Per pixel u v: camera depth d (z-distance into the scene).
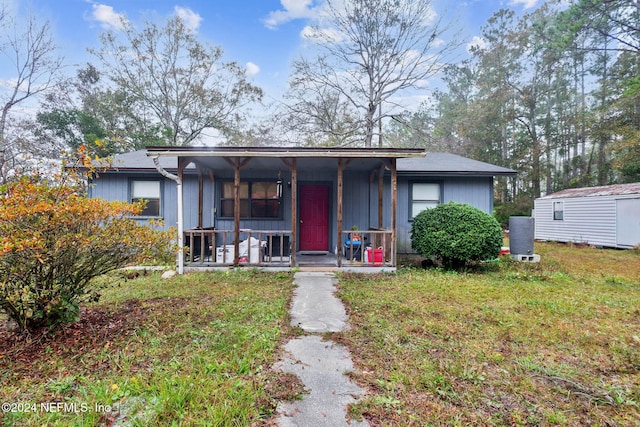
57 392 2.34
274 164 7.92
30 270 3.10
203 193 8.98
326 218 9.23
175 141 20.34
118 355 2.89
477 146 22.95
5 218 2.85
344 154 6.36
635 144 15.53
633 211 11.59
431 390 2.38
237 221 6.79
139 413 2.08
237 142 21.08
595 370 2.75
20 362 2.80
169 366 2.68
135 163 9.12
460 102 27.20
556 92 21.83
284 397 2.27
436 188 9.23
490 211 9.20
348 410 2.13
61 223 3.15
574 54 18.34
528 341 3.30
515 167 22.80
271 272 6.61
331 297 4.87
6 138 13.34
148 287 5.38
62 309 3.37
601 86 19.56
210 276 6.24
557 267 7.86
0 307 3.10
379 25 15.93
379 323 3.76
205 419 2.00
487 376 2.59
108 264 3.70
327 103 17.38
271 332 3.40
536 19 20.95
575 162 21.80
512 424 2.03
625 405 2.26
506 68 22.95
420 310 4.25
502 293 5.15
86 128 18.78
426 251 7.07
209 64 20.42
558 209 15.01
